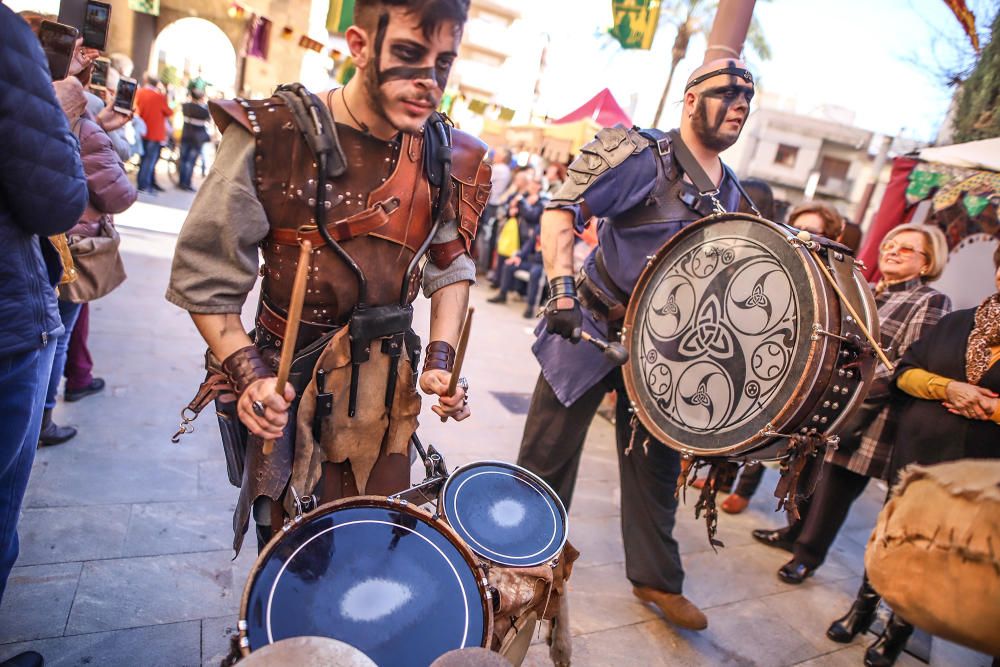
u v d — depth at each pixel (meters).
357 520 1.04
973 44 4.92
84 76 2.15
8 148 1.11
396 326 1.21
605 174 1.79
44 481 2.29
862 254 4.14
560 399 2.05
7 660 1.52
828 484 2.57
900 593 0.68
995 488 0.63
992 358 1.92
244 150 1.07
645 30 4.35
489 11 28.05
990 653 0.64
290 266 1.15
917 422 2.07
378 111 1.08
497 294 7.88
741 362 1.53
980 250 3.63
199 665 1.66
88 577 1.89
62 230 1.27
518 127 11.03
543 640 2.02
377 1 0.99
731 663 2.10
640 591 2.24
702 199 1.86
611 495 3.15
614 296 1.99
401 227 1.19
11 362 1.26
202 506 2.33
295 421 1.20
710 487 1.65
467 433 3.51
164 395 3.11
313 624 0.89
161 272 5.10
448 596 0.97
